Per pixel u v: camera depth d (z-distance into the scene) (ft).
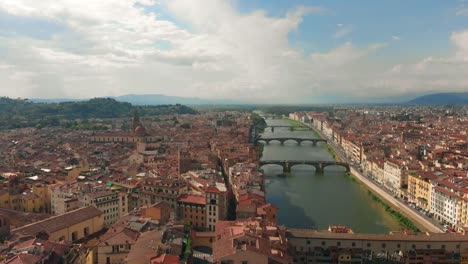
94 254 630.74
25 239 586.04
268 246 568.41
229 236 596.29
